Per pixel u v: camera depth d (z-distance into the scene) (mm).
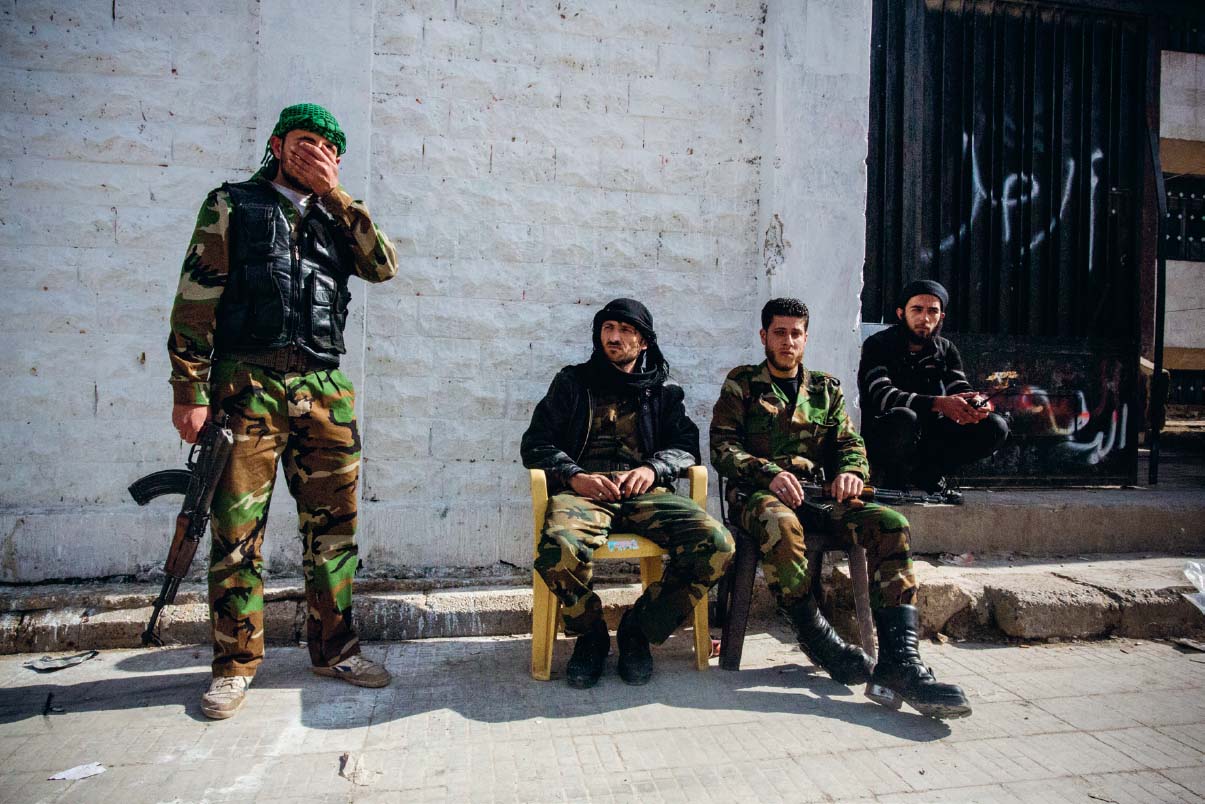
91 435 3070
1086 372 4496
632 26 3496
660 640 2637
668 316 3559
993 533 3746
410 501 3320
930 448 3510
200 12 3115
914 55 4211
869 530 2539
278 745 2086
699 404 3592
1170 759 2090
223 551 2299
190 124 3119
